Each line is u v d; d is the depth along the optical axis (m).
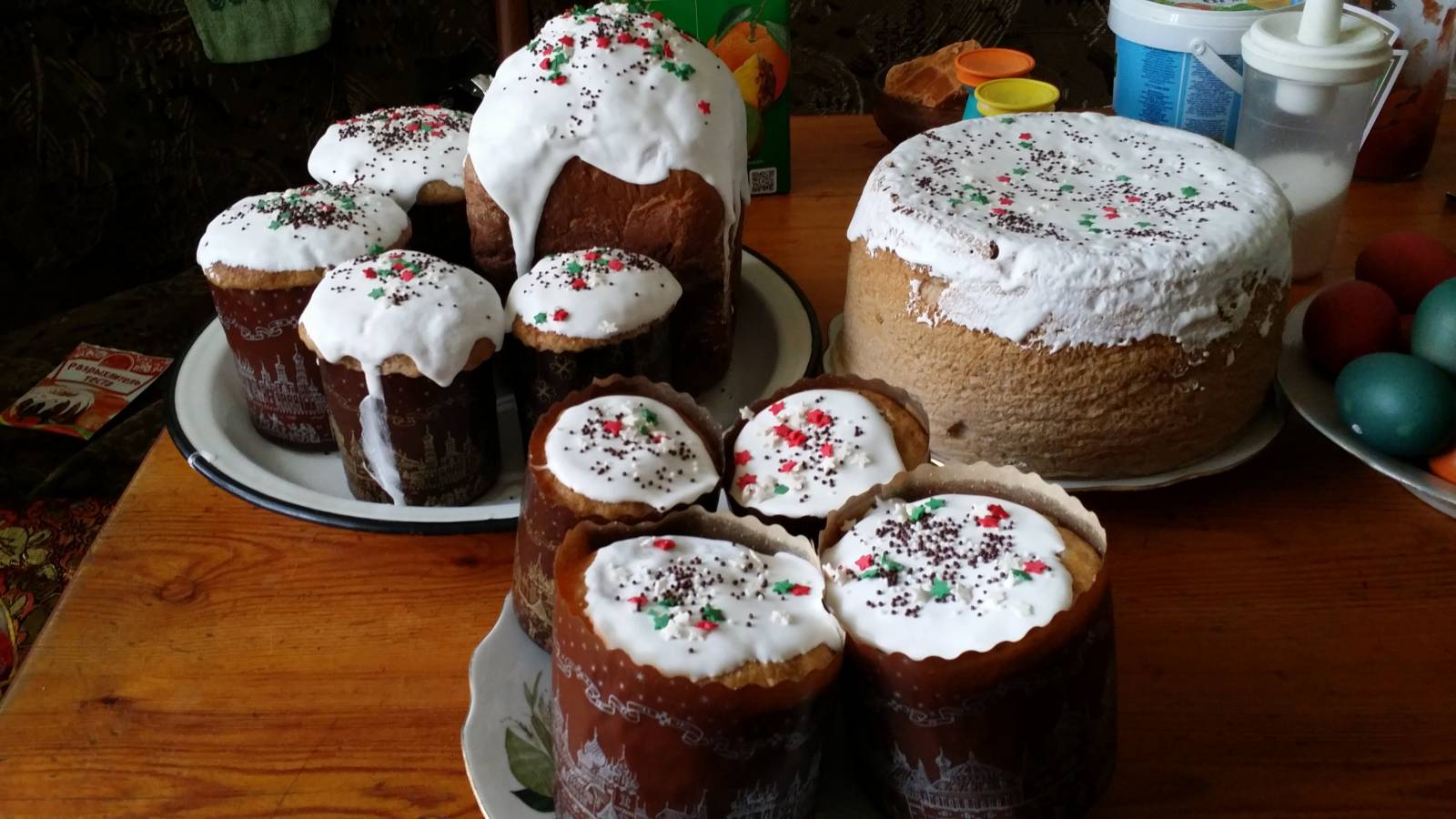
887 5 1.47
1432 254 0.68
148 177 1.31
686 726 0.40
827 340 0.80
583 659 0.41
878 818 0.46
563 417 0.55
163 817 0.49
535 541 0.52
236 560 0.62
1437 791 0.49
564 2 1.36
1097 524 0.45
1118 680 0.54
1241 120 0.80
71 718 0.54
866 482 0.51
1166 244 0.59
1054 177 0.68
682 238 0.72
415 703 0.54
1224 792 0.49
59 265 1.29
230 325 0.69
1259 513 0.63
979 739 0.41
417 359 0.63
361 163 0.78
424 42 1.38
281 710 0.54
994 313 0.60
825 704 0.41
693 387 0.76
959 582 0.44
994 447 0.63
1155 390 0.60
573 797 0.43
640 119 0.71
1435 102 0.89
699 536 0.48
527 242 0.73
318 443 0.72
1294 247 0.80
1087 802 0.45
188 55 1.27
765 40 0.90
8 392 1.15
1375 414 0.59
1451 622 0.56
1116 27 0.86
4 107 1.21
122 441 1.08
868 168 1.01
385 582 0.61
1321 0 0.72
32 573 0.99
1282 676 0.54
